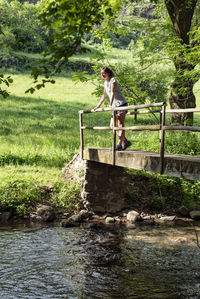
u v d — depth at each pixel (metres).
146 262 6.40
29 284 5.42
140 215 9.84
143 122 21.53
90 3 3.86
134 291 5.23
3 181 10.06
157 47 13.44
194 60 11.84
